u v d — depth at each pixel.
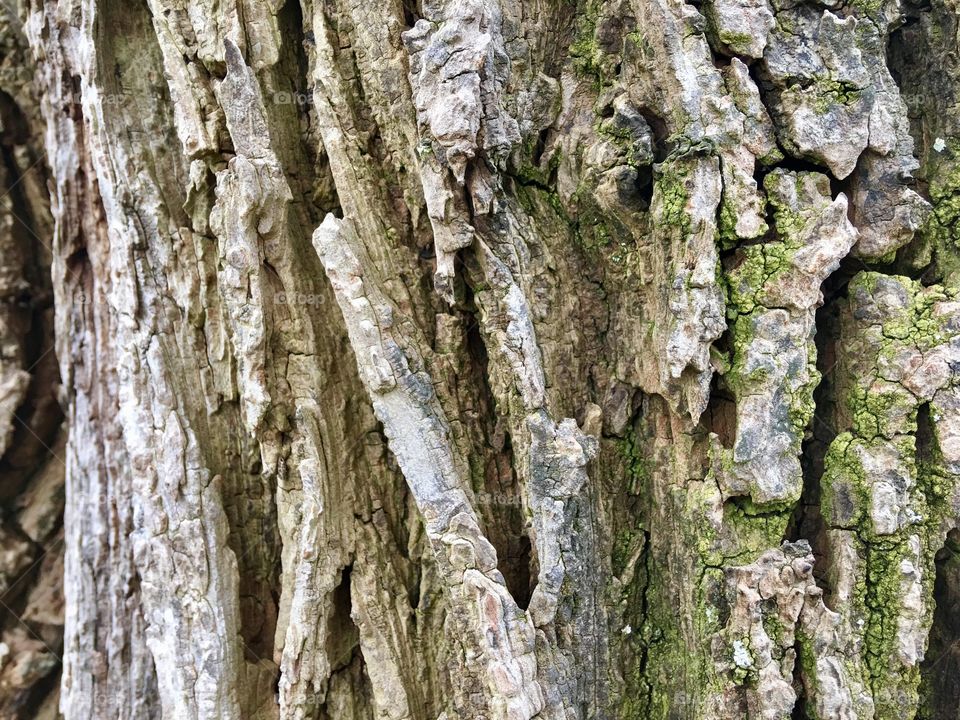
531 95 1.43
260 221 1.45
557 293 1.42
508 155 1.33
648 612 1.39
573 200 1.41
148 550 1.58
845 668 1.22
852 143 1.26
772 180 1.25
